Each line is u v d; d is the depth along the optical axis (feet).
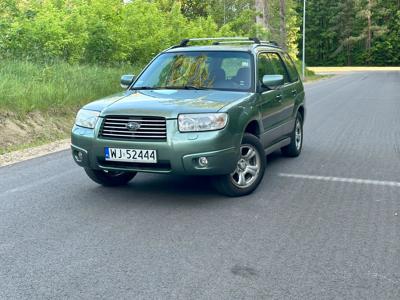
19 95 38.01
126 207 19.70
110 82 49.32
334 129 40.98
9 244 15.97
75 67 51.26
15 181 23.71
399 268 14.24
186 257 14.92
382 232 17.04
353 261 14.67
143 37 68.59
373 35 314.14
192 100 20.10
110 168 19.86
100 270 14.07
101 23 61.11
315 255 15.10
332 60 325.21
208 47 24.77
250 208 19.54
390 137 36.91
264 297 12.53
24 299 12.48
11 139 33.42
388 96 75.51
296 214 18.88
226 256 14.98
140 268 14.17
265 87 23.48
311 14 325.42
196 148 18.70
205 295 12.62
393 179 24.27
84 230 17.19
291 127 27.78
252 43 26.04
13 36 53.31
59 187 22.68
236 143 19.81
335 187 22.76
